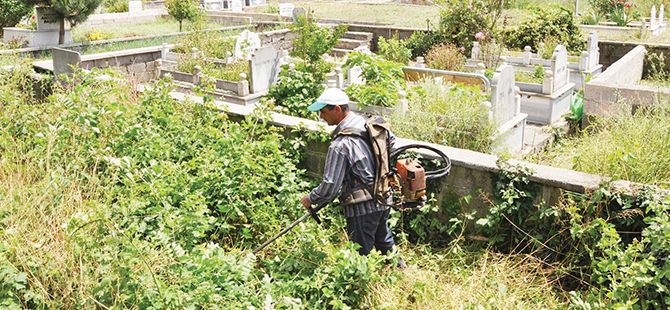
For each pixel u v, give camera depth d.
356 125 3.81
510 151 6.81
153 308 3.10
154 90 5.98
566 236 4.00
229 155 4.92
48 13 15.05
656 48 12.21
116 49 14.61
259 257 4.30
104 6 22.91
